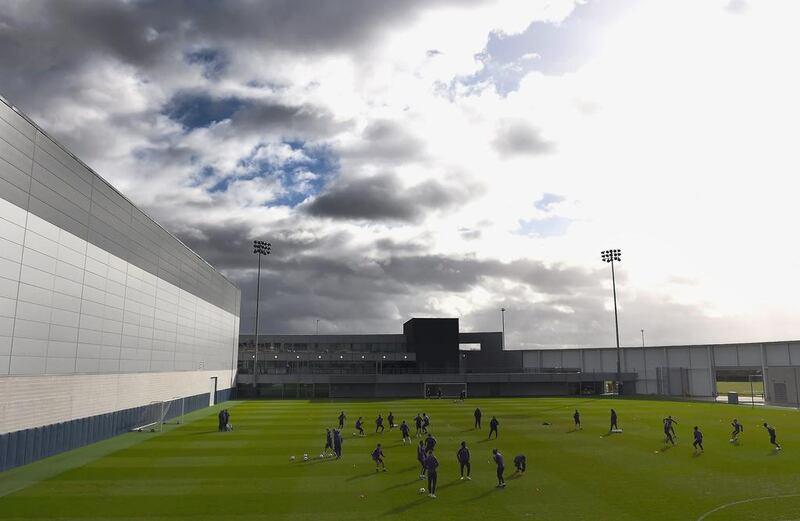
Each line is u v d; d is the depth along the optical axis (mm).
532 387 99438
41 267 33500
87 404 39281
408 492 23859
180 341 63406
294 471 28453
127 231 47062
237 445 37688
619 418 54719
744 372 102875
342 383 96500
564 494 23406
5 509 21375
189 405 66875
